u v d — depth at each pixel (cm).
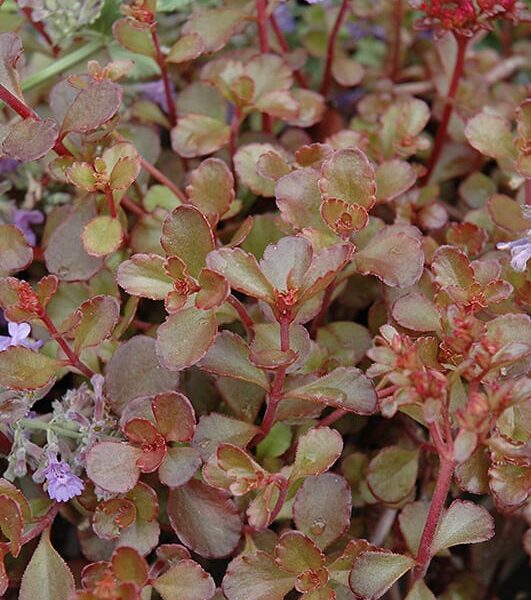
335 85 55
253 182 45
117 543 41
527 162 44
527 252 41
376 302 45
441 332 41
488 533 39
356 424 45
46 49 52
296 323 41
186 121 47
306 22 59
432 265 41
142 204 47
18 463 41
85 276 43
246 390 43
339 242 41
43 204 51
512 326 39
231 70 48
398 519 42
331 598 39
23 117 43
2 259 43
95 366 44
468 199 50
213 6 55
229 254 38
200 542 40
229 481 39
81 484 41
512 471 40
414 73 56
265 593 39
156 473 43
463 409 37
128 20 47
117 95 42
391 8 55
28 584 40
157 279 40
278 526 43
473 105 52
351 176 41
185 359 39
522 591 47
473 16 46
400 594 45
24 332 43
